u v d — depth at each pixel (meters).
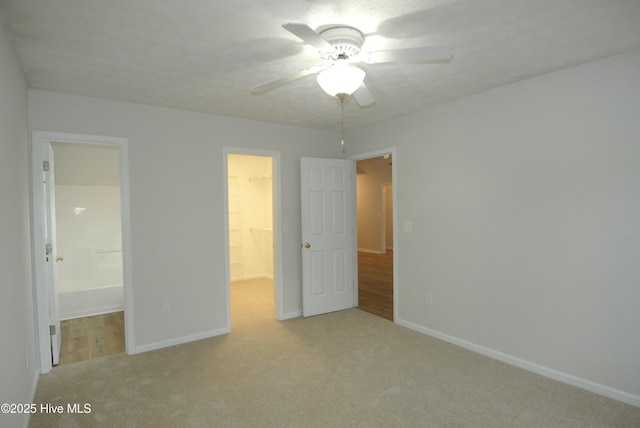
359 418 2.23
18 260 2.14
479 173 3.14
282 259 4.21
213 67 2.46
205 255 3.63
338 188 4.49
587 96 2.48
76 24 1.86
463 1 1.70
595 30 2.01
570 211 2.58
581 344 2.55
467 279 3.27
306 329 3.85
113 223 5.11
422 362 3.01
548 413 2.26
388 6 1.74
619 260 2.36
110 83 2.74
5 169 1.84
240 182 6.48
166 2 1.67
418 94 3.14
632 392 2.32
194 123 3.58
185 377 2.79
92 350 3.38
